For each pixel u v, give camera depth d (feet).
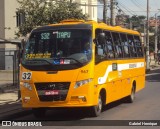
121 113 51.01
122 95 57.98
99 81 48.06
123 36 60.29
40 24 79.10
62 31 47.62
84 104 45.03
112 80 53.16
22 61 47.01
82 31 47.37
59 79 44.93
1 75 111.65
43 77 45.29
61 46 46.65
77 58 45.50
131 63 63.00
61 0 84.23
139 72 68.03
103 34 48.73
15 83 78.95
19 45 71.15
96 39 47.93
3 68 140.56
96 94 47.06
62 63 45.27
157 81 110.01
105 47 51.01
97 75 47.42
